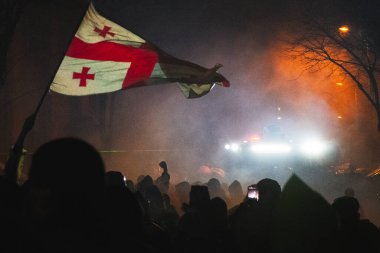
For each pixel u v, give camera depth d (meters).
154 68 7.39
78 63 7.19
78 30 7.13
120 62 7.30
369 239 5.07
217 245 6.34
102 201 2.73
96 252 2.64
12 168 5.34
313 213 3.44
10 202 3.70
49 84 6.26
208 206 6.46
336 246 3.50
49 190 2.56
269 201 5.94
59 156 2.57
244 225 5.98
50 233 2.61
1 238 2.80
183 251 6.41
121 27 7.24
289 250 3.44
